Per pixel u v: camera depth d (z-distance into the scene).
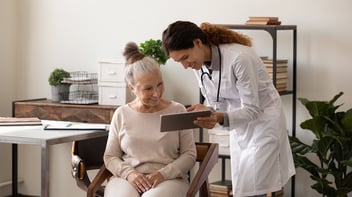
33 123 4.16
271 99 3.28
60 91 4.92
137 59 3.46
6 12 5.35
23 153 5.53
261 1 4.57
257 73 3.18
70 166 5.31
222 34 3.18
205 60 3.18
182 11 4.84
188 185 3.39
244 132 3.31
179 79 4.89
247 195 3.29
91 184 3.39
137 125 3.42
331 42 4.37
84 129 3.97
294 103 4.45
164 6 4.90
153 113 3.44
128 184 3.31
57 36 5.31
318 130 4.05
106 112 4.64
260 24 4.23
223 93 3.23
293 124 4.46
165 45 3.10
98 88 4.93
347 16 4.32
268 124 3.24
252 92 3.11
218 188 4.46
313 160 4.49
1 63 5.34
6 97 5.41
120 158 3.48
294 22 4.47
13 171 5.13
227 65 3.13
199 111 3.09
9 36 5.39
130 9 5.02
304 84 4.47
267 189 3.26
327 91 4.41
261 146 3.25
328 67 4.39
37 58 5.40
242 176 3.30
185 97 4.88
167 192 3.23
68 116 4.76
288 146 3.38
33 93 5.44
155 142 3.38
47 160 3.65
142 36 4.99
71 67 5.28
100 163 4.02
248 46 3.22
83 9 5.20
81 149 3.93
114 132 3.48
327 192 4.15
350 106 4.36
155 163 3.38
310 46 4.43
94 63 5.19
